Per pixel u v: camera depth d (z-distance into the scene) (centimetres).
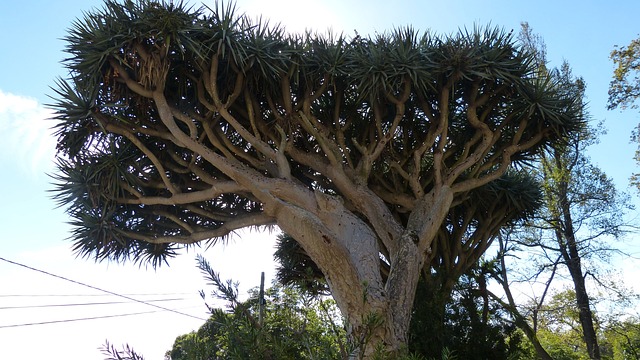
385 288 888
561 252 1895
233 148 1070
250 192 1016
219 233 1098
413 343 927
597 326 1911
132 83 990
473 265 1251
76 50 998
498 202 1314
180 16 1006
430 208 1015
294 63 1062
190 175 1155
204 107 1097
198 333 407
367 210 1022
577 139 1795
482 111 1175
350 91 1141
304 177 1208
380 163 1151
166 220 1169
